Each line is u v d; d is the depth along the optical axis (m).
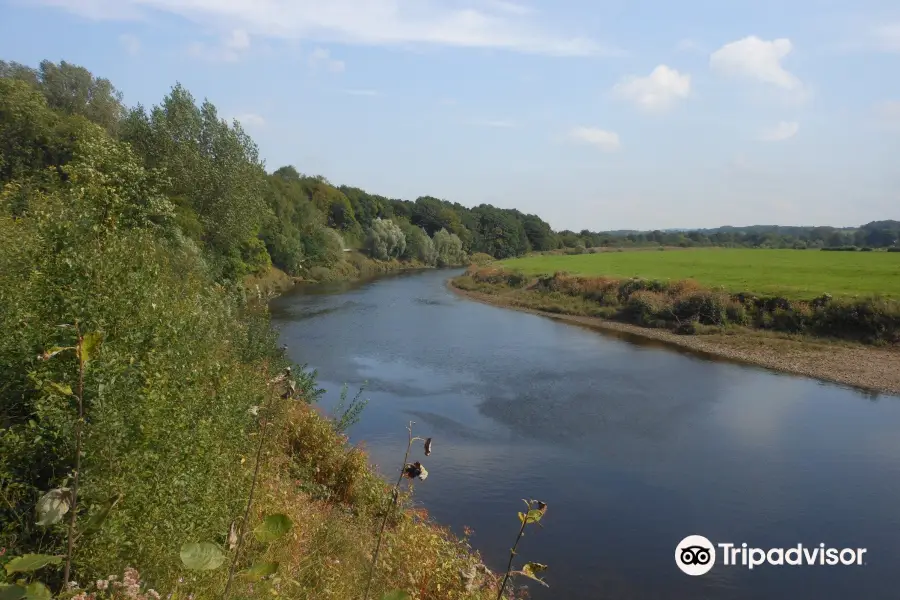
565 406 17.80
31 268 5.36
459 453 13.67
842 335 27.33
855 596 8.59
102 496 3.71
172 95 27.30
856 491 12.08
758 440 15.11
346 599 5.23
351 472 8.90
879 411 17.83
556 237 128.62
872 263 50.06
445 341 28.19
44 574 3.66
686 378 21.75
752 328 30.06
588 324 35.47
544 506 3.05
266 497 5.83
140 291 5.49
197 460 4.70
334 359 23.05
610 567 9.15
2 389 4.48
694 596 8.48
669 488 12.09
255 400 6.71
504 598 7.42
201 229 24.83
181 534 4.12
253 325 12.90
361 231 78.06
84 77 40.06
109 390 4.11
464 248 97.12
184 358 5.66
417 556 6.62
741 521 10.78
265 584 4.18
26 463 4.17
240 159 27.69
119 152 7.16
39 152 22.98
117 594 3.37
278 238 47.88
